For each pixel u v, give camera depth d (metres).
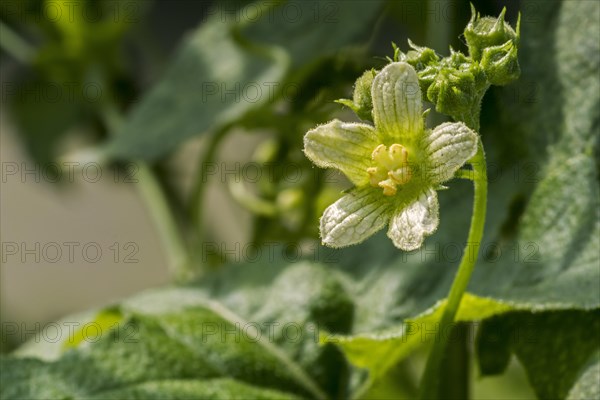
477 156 0.20
